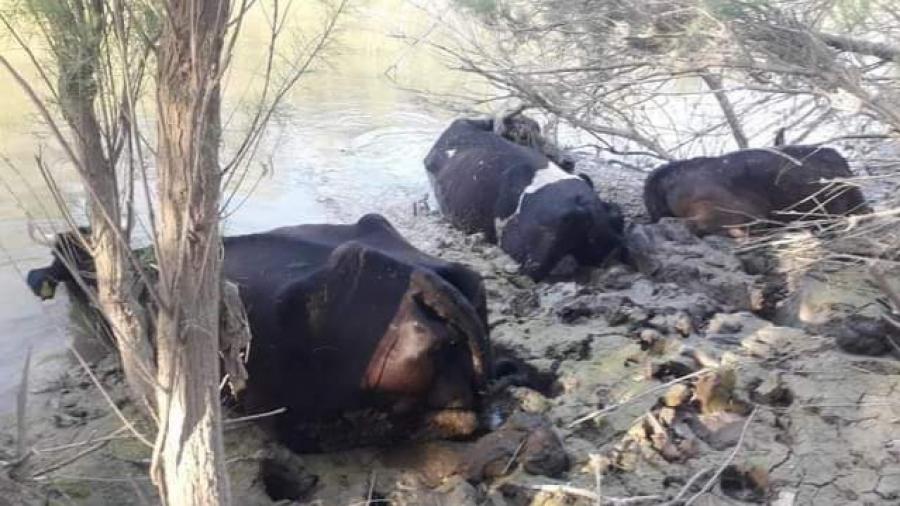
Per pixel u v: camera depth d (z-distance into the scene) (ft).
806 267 20.13
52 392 17.89
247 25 29.35
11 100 30.73
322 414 15.92
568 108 27.22
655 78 27.40
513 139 28.91
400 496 14.49
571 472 14.98
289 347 15.83
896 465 14.70
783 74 22.74
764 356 17.67
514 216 23.88
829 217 19.84
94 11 11.91
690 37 22.03
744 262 21.66
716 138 31.35
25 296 21.62
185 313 10.70
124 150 17.51
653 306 19.86
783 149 23.27
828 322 18.61
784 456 15.03
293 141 32.73
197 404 10.91
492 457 14.99
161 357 10.99
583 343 18.69
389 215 27.50
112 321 12.17
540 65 28.35
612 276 21.62
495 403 16.81
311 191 28.78
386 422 15.92
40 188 25.96
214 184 10.62
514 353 18.71
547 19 26.58
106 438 14.17
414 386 15.48
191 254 10.62
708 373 16.37
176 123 10.36
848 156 26.89
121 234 11.53
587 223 22.29
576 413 16.37
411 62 39.70
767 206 22.93
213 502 11.05
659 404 16.25
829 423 15.72
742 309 20.22
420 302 15.80
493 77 28.96
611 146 29.86
